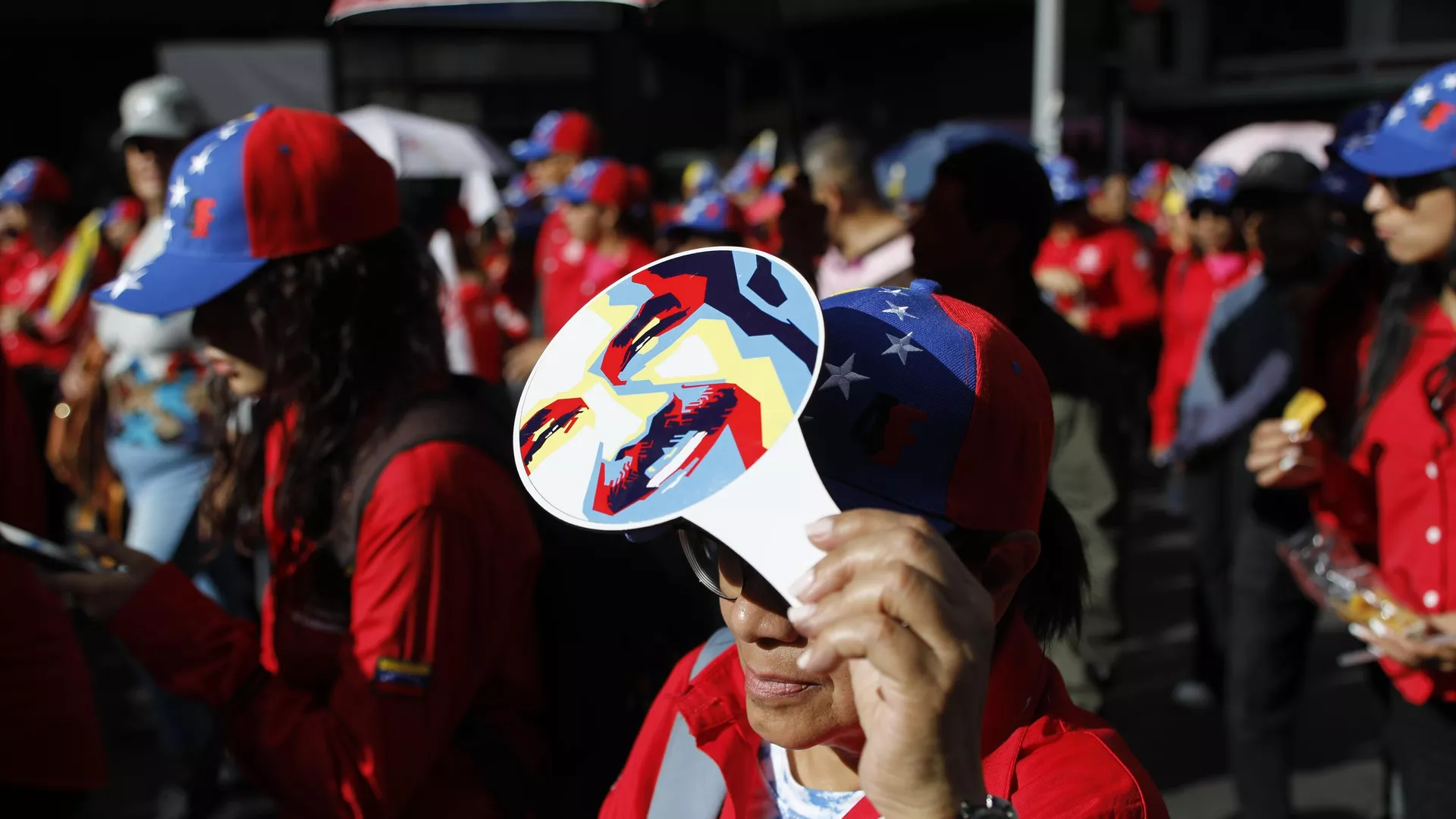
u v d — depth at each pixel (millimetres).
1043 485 1060
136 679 5234
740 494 860
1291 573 3215
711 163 10656
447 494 1618
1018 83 11336
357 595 1616
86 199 13539
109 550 1746
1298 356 3967
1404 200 2365
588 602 1932
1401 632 2283
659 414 924
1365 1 14922
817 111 11477
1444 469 2346
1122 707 4863
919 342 1014
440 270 1867
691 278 1007
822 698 1018
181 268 1712
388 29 3635
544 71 11383
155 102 4262
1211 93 15336
